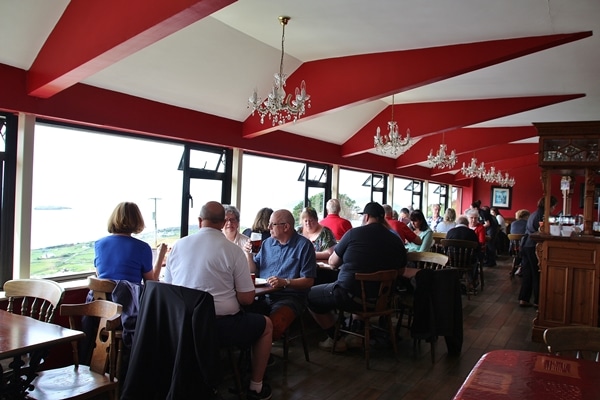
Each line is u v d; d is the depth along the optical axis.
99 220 3.93
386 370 3.54
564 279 4.24
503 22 3.20
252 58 4.18
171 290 2.32
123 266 3.13
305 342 3.70
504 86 5.35
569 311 4.21
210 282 2.67
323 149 6.83
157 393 2.34
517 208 14.71
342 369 3.54
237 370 2.88
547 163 4.44
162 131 4.17
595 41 3.68
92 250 3.88
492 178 11.89
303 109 3.47
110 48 2.50
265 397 2.92
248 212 5.70
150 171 4.38
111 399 2.28
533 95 5.79
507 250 12.38
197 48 3.78
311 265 3.46
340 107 4.37
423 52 3.90
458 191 15.30
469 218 7.49
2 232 3.30
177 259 2.75
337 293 3.77
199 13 2.18
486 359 1.72
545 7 2.92
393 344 3.81
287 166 6.50
